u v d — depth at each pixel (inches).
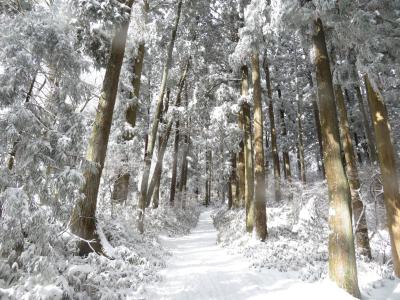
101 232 347.9
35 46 267.6
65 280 199.9
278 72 1128.2
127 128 579.8
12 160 245.0
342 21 378.9
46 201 234.7
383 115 410.6
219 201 2351.1
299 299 275.1
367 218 583.8
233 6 702.5
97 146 350.3
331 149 331.9
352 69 477.1
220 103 768.3
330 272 314.7
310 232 542.3
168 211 852.0
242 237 566.3
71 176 234.8
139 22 594.6
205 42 826.8
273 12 387.5
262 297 281.1
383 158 404.2
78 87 301.6
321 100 348.5
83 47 414.3
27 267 201.8
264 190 542.9
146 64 813.9
